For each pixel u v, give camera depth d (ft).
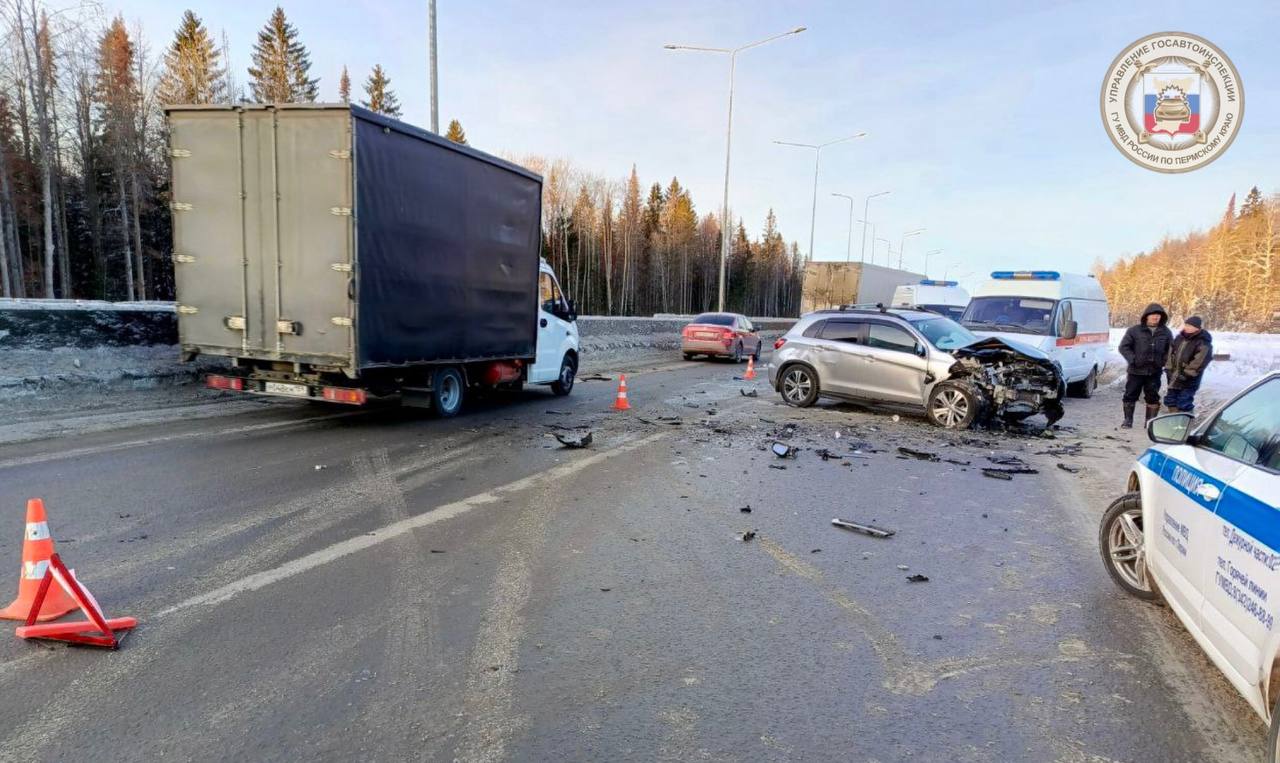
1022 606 13.70
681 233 258.57
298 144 25.48
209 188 26.84
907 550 16.79
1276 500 8.75
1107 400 49.70
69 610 11.75
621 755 8.70
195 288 27.55
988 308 48.60
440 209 29.66
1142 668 11.34
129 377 32.94
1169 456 12.67
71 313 32.07
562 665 10.79
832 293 104.88
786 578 14.69
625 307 235.61
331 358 26.04
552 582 13.96
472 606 12.70
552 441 28.12
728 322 78.48
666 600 13.33
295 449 24.52
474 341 32.89
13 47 86.33
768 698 10.11
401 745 8.71
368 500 18.85
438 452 25.18
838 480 23.50
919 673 10.98
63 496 17.81
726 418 35.78
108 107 114.11
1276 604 8.21
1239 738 9.52
